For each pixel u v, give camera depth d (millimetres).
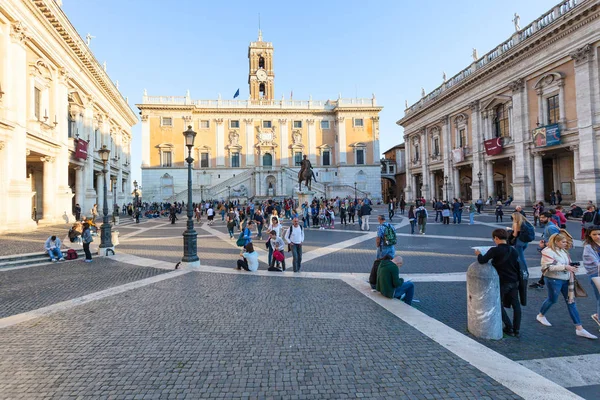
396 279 6953
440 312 6367
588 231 5500
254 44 69500
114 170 41500
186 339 5156
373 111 64000
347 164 63125
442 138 44469
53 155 24297
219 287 8172
